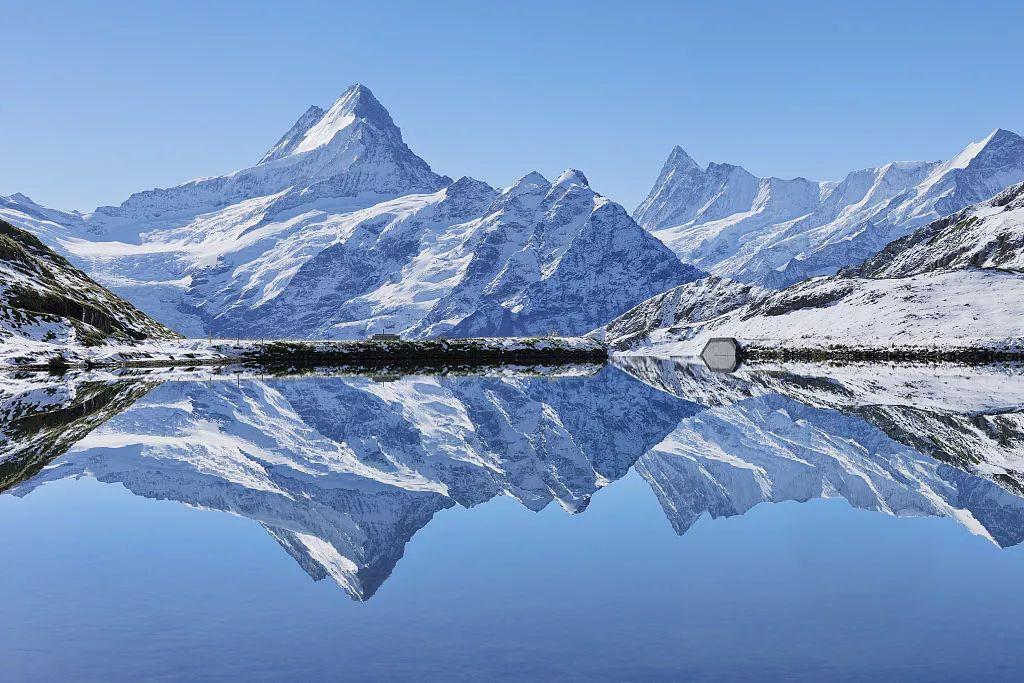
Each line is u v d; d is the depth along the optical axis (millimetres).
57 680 14922
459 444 57031
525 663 15609
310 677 14977
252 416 71875
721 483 38750
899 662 15609
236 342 197375
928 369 151625
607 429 65375
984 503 32688
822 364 185750
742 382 122750
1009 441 53688
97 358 150500
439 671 15203
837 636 16953
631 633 17141
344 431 63312
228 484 38312
